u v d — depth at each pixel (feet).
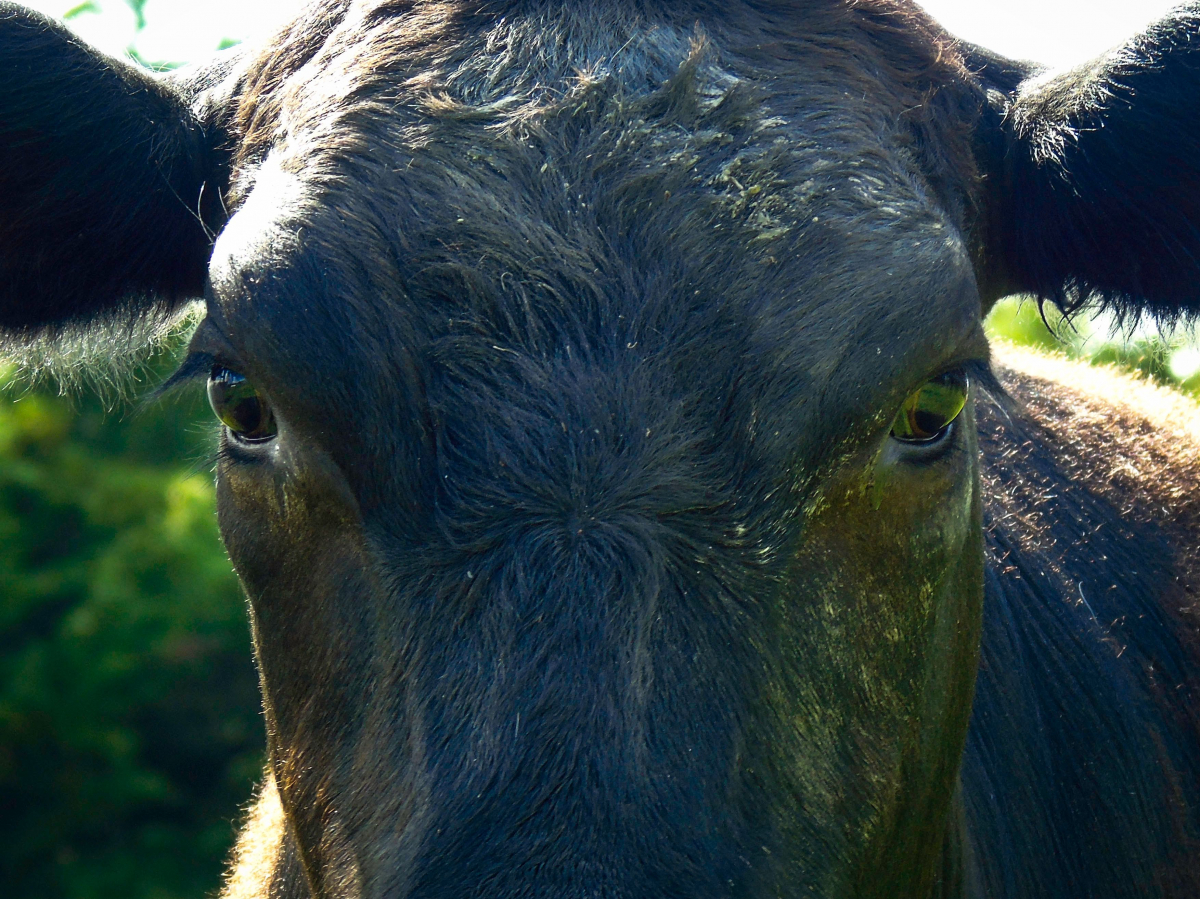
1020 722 11.27
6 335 9.93
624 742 6.26
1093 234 9.02
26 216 9.02
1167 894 11.78
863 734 7.34
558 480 6.64
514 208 7.09
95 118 8.85
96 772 40.78
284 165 7.56
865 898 7.49
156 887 39.42
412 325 6.92
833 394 6.94
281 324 7.09
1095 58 8.96
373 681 6.99
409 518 6.86
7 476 41.11
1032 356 16.02
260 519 7.80
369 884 6.68
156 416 42.32
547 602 6.45
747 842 6.52
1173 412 15.23
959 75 8.96
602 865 5.99
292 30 8.70
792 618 6.92
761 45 7.80
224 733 42.52
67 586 40.55
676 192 7.08
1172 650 12.68
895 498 7.36
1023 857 10.94
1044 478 13.01
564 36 7.75
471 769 6.32
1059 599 12.09
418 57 7.74
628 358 6.77
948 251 7.43
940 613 7.91
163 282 9.67
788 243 7.02
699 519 6.70
